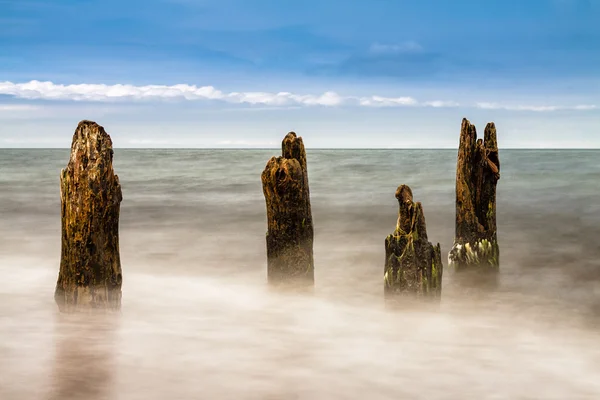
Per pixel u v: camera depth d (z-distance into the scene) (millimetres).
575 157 106688
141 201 32656
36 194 34938
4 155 113062
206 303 12273
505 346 10109
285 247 11203
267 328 10656
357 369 8930
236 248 19406
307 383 8422
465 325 11219
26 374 8336
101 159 9234
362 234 22188
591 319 11953
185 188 40844
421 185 42594
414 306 10469
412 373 8844
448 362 9328
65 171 9336
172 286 13969
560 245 20188
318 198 34312
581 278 15594
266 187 11203
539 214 27609
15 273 14648
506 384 8547
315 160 86562
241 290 13531
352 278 15117
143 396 7797
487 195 13828
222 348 9609
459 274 13812
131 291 13406
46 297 12125
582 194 36469
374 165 70562
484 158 13719
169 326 10703
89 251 9281
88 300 9336
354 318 11336
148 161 85688
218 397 7879
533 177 51000
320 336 10320
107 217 9305
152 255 18188
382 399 7961
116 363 8820
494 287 13703
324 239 21172
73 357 8977
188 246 19734
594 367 9250
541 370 9078
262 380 8430
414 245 10531
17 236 21031
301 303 11188
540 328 11258
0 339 9562
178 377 8469
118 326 9523
